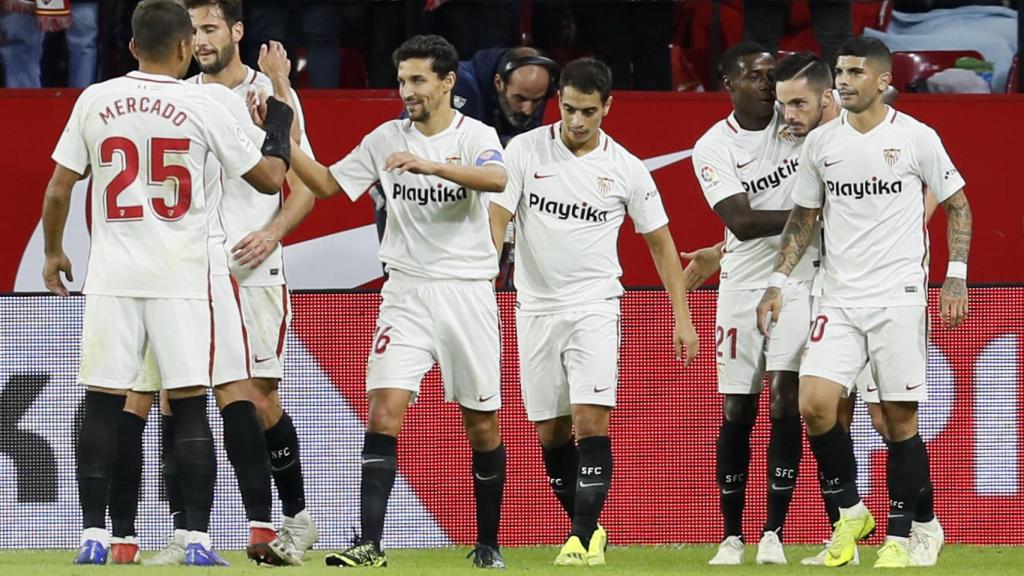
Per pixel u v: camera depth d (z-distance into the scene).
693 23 31.20
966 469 29.02
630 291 29.11
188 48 21.77
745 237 25.69
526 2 30.95
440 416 28.88
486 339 23.36
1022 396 28.97
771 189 26.03
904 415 24.23
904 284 23.84
